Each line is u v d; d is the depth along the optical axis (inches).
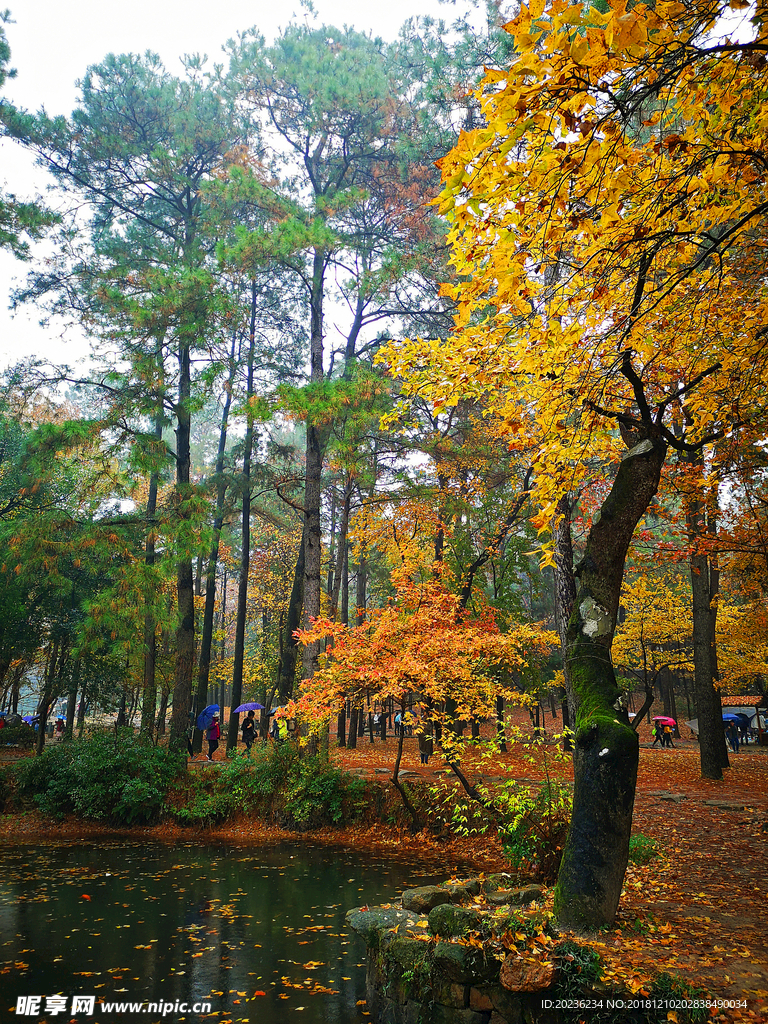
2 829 594.9
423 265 592.1
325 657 479.2
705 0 133.5
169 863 456.4
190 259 682.2
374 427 685.3
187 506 608.4
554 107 135.0
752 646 864.9
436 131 558.3
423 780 557.0
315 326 710.5
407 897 245.9
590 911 189.9
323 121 687.1
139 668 914.1
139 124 748.6
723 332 249.8
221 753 872.9
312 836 541.6
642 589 983.6
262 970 256.5
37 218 589.6
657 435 219.9
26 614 818.2
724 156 169.8
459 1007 184.4
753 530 388.2
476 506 823.7
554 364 202.2
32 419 650.8
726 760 672.4
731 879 278.8
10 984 243.3
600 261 186.5
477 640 451.8
